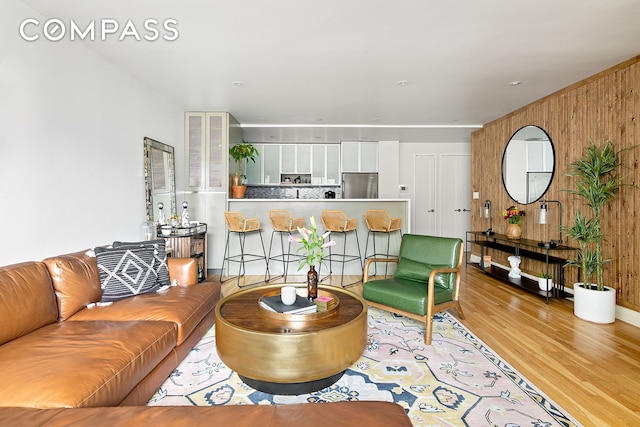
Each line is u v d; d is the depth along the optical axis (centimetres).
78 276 229
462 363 240
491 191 576
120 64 339
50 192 255
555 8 242
